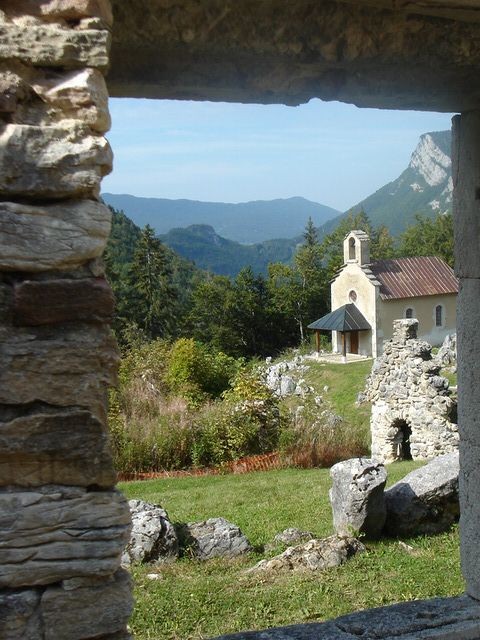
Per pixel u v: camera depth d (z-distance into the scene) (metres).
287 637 4.27
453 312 39.25
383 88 4.02
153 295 50.69
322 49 3.53
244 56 3.49
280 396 19.16
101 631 2.79
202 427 15.93
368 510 8.01
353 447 16.45
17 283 2.72
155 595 6.59
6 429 2.70
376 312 36.78
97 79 2.83
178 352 21.17
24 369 2.72
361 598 6.26
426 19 3.60
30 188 2.71
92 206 2.78
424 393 15.43
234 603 6.34
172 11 3.25
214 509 10.50
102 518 2.79
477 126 4.56
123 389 18.08
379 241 70.06
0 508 2.69
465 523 4.90
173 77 3.64
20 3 2.77
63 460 2.76
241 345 49.62
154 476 14.83
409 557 7.37
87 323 2.79
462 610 4.60
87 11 2.81
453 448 15.16
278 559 7.22
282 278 53.38
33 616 2.73
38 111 2.77
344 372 31.36
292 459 15.38
